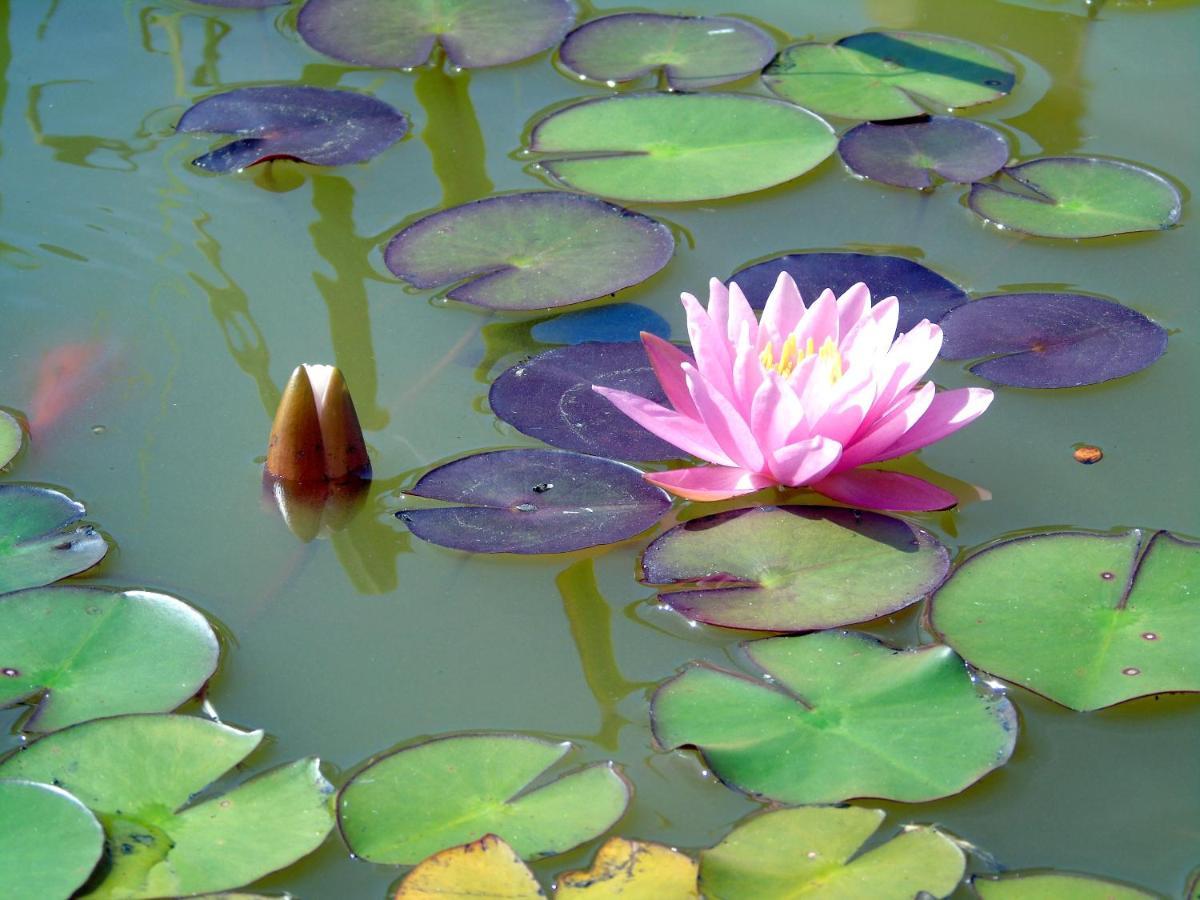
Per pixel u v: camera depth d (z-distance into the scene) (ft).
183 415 5.32
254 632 4.32
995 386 5.43
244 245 6.46
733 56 8.16
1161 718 3.95
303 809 3.61
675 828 3.61
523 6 8.82
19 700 3.94
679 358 4.95
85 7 8.71
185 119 7.42
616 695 4.09
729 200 6.82
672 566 4.50
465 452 5.10
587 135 7.34
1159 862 3.50
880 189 6.90
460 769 3.75
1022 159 7.09
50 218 6.61
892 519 4.69
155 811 3.57
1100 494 4.87
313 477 4.93
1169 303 5.91
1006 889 3.38
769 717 3.90
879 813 3.58
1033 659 4.07
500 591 4.52
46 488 4.86
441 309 5.97
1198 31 8.48
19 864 3.34
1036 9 8.81
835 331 4.90
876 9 8.85
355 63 8.10
